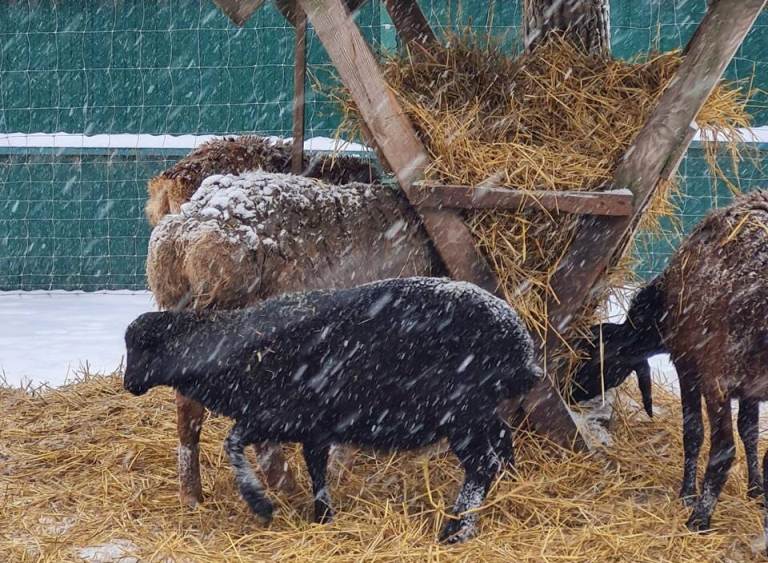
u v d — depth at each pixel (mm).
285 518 4348
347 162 5941
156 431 5617
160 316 4211
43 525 4371
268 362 4164
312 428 4230
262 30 10445
